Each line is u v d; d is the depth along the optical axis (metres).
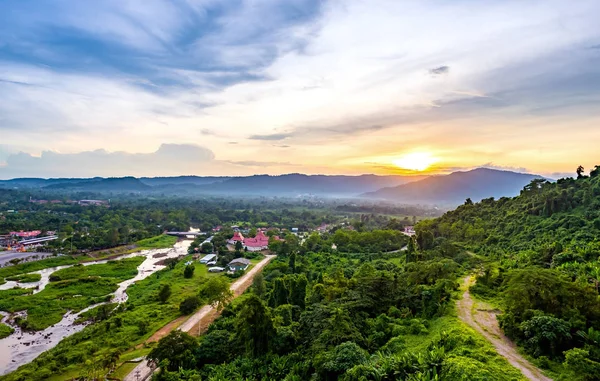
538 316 38.91
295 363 45.12
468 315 51.06
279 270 106.00
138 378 48.34
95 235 176.38
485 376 31.56
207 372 46.34
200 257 143.12
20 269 126.25
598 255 65.56
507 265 76.50
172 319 72.75
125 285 112.50
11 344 69.31
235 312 71.56
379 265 97.69
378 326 49.03
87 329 70.50
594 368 31.52
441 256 95.38
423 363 34.84
